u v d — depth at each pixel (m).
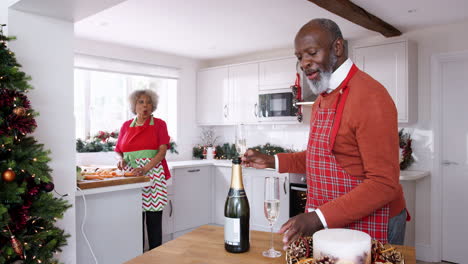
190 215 4.34
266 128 4.75
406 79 3.40
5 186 1.49
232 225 1.04
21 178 1.58
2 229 1.49
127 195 2.60
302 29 1.28
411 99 3.50
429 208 3.64
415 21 3.31
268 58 4.59
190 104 5.04
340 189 1.29
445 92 3.60
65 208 1.80
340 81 1.28
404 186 3.52
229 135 5.05
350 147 1.25
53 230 1.77
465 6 2.90
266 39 3.96
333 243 0.75
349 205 1.07
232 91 4.67
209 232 1.24
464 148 3.53
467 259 3.54
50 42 2.02
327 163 1.31
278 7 2.93
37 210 1.66
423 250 3.67
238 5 2.88
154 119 3.20
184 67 4.95
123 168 3.14
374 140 1.15
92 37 3.85
